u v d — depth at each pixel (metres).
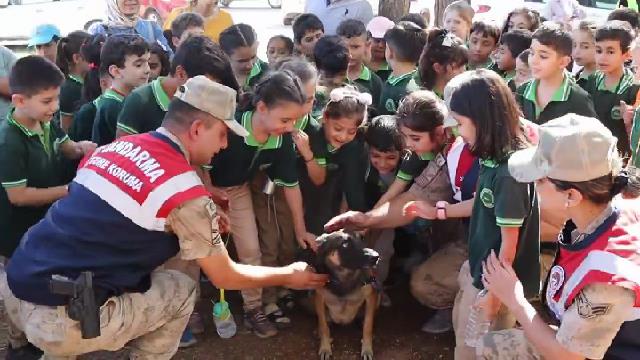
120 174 2.36
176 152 2.41
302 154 3.34
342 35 4.45
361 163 3.50
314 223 3.63
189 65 3.03
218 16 6.01
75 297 2.32
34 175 3.09
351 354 3.31
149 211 2.31
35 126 3.07
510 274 2.38
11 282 2.45
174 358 3.25
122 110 3.21
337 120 3.21
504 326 2.79
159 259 2.47
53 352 2.49
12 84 2.95
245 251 3.42
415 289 3.45
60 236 2.38
